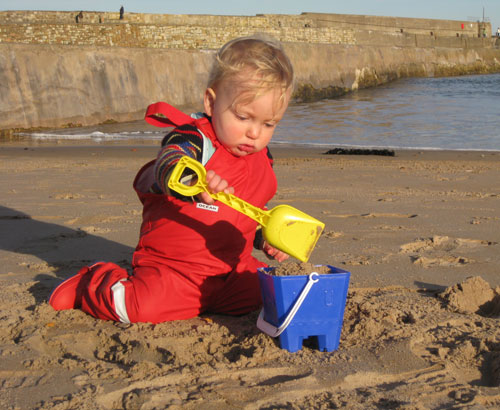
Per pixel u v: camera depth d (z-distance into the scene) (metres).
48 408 1.74
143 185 2.47
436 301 2.72
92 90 21.08
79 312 2.54
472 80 34.41
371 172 7.88
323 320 2.14
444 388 1.88
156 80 23.05
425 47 38.94
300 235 2.08
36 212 4.89
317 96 29.06
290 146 12.52
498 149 11.58
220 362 2.06
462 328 2.38
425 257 3.49
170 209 2.39
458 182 6.83
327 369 2.01
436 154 10.73
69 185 6.51
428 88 29.97
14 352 2.14
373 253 3.61
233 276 2.49
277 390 1.86
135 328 2.35
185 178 2.08
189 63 24.23
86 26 25.23
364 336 2.31
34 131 18.39
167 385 1.90
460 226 4.37
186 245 2.39
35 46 20.03
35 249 3.73
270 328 2.21
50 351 2.22
